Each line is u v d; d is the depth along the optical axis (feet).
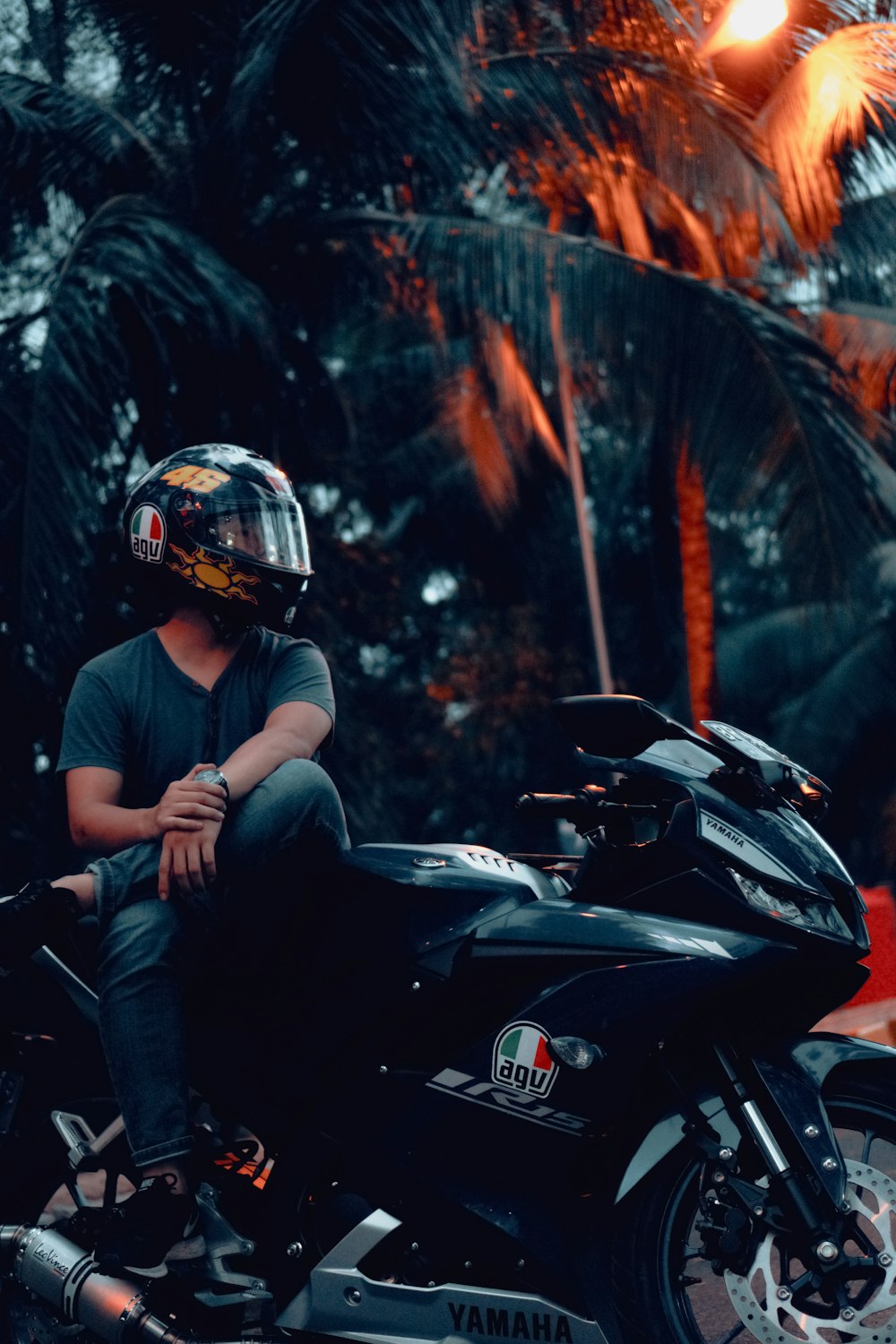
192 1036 7.70
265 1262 7.63
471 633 71.31
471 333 36.37
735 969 6.94
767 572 76.79
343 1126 7.46
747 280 33.96
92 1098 8.23
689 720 71.51
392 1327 7.17
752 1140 6.89
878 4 34.99
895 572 62.18
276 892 7.53
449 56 30.55
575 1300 7.06
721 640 73.56
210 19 32.37
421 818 70.28
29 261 31.83
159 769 8.04
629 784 7.82
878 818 71.26
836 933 7.16
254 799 7.50
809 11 34.78
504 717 69.36
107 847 7.72
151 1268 7.30
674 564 68.44
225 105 32.30
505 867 7.75
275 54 30.89
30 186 31.89
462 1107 7.25
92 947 7.97
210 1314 7.32
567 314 33.19
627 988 7.02
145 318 29.66
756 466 32.71
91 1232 7.64
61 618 27.78
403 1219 7.32
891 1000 27.48
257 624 8.21
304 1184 7.53
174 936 7.38
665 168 31.83
